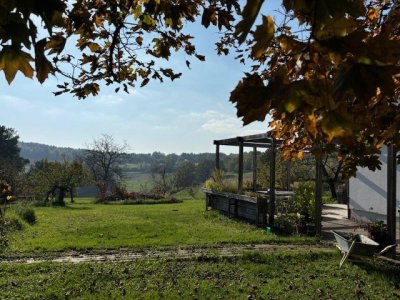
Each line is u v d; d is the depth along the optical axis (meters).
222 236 10.68
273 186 12.34
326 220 14.09
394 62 0.70
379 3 1.90
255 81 0.75
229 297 5.77
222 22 1.95
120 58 2.62
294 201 12.45
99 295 5.81
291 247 9.35
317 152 1.94
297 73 0.78
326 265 7.59
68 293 5.86
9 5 0.89
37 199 24.36
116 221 14.23
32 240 10.21
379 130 1.47
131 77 2.71
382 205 12.50
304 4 0.69
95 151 37.50
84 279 6.61
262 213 12.54
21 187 23.75
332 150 1.87
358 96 0.72
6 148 48.25
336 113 0.72
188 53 2.62
